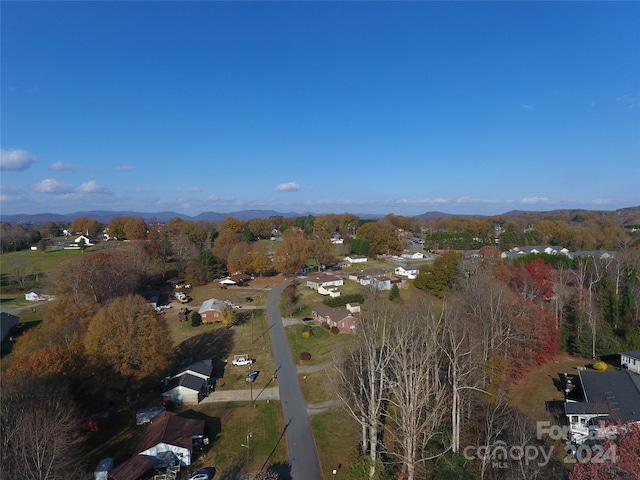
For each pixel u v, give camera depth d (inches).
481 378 1387.8
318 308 2805.1
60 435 1082.7
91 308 2116.1
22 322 2696.9
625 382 1445.6
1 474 936.3
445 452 1122.0
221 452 1279.5
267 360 2050.9
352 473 1104.2
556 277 2888.8
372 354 1269.7
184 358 2091.5
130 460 1181.7
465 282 2406.5
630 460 848.9
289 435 1371.8
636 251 3339.1
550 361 2027.6
